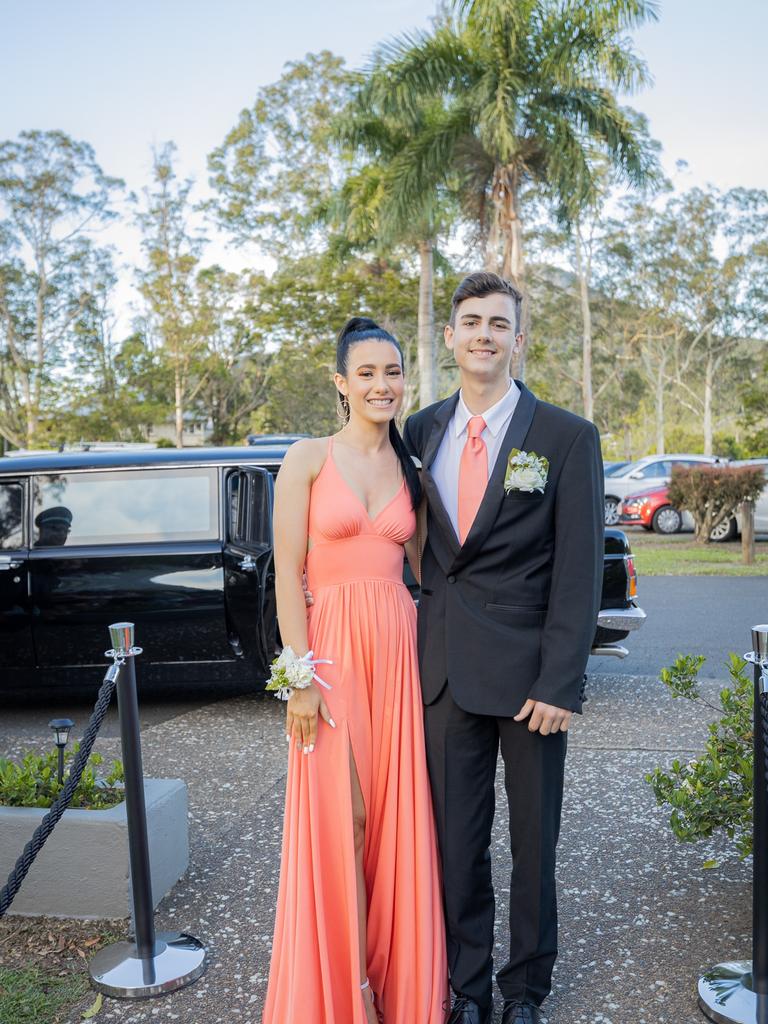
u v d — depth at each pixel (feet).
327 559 8.13
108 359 147.13
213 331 131.54
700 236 143.43
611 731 17.06
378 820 8.08
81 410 144.46
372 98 52.21
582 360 160.45
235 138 122.01
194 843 12.25
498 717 7.85
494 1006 8.45
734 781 10.03
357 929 7.64
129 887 10.08
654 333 154.40
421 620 8.34
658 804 10.05
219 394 149.59
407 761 8.02
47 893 10.18
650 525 60.85
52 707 20.38
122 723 9.09
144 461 19.12
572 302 151.64
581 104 51.21
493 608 7.91
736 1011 8.05
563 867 11.28
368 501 8.16
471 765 8.04
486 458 8.07
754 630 7.87
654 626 28.63
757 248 142.92
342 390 8.48
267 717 18.63
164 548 18.65
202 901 10.57
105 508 19.03
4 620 18.72
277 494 8.15
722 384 176.55
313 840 7.70
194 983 8.95
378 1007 8.08
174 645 18.71
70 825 10.12
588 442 7.88
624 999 8.47
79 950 9.56
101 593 18.63
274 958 7.92
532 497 7.79
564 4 49.24
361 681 7.98
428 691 8.07
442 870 8.09
